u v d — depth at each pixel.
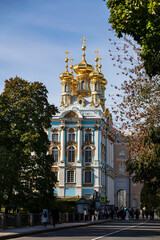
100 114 99.50
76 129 98.94
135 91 33.53
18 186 49.22
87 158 98.06
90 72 109.25
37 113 54.41
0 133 51.50
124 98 33.97
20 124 52.44
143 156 35.28
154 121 33.19
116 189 126.75
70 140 99.00
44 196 53.28
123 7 21.44
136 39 23.09
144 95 33.22
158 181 38.34
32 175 52.09
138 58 32.56
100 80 107.06
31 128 52.75
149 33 21.80
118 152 128.25
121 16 21.62
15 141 52.66
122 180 126.94
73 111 98.94
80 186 96.38
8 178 47.06
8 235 28.27
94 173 96.94
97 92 106.00
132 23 21.81
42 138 54.88
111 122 38.22
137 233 34.59
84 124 99.12
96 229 40.31
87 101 106.50
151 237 29.89
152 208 83.06
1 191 47.59
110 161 114.50
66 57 110.69
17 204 49.22
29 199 50.66
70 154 98.62
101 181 99.31
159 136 32.59
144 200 78.62
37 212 51.69
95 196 85.94
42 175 53.72
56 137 99.88
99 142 98.12
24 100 53.31
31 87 55.38
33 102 54.62
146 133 33.72
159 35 21.42
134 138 36.47
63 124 99.19
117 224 54.94
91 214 66.25
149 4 20.69
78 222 55.84
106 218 78.88
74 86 114.00
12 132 51.47
